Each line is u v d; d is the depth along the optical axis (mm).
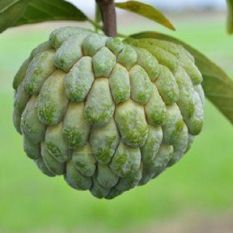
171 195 1204
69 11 367
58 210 1152
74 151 309
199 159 1358
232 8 412
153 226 1143
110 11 347
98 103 299
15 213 1147
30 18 373
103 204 1152
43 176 1258
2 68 2316
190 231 1123
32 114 312
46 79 310
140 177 320
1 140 1499
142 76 305
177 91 311
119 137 305
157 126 308
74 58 306
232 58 2215
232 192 1244
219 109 396
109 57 304
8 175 1279
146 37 355
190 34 2996
